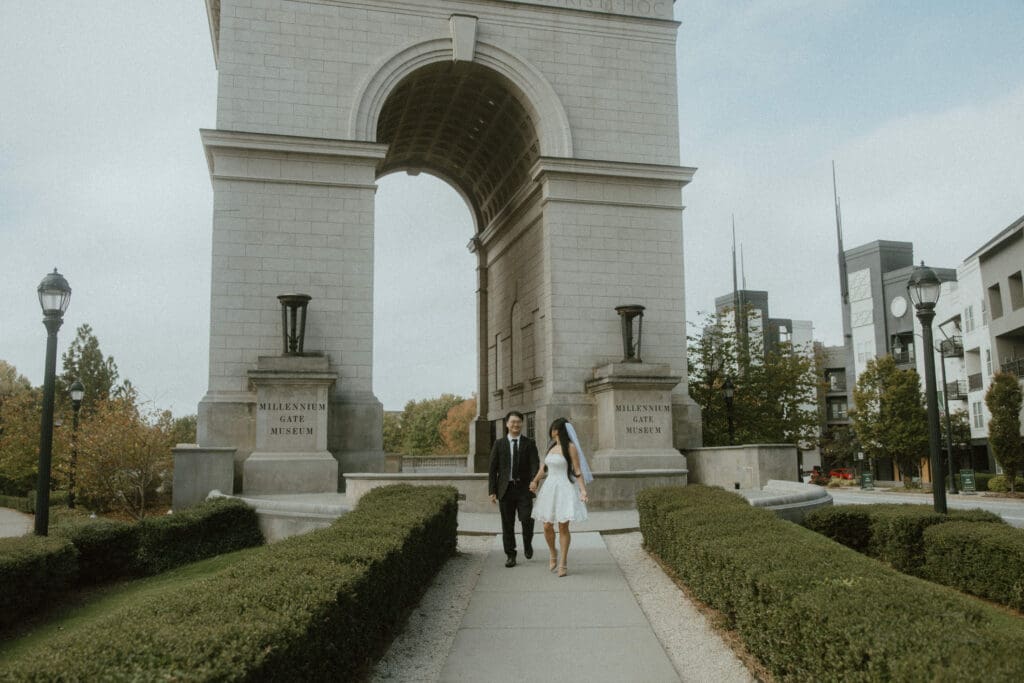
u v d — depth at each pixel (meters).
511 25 27.33
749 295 84.94
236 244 24.25
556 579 10.80
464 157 34.56
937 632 4.69
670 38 28.66
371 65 25.92
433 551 10.84
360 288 24.75
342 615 6.20
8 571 10.25
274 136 24.45
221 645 4.57
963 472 41.50
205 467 19.91
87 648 4.49
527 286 30.09
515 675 7.09
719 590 8.17
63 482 31.83
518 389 30.89
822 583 6.24
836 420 84.31
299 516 15.10
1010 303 41.78
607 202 27.00
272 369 22.19
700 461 25.06
